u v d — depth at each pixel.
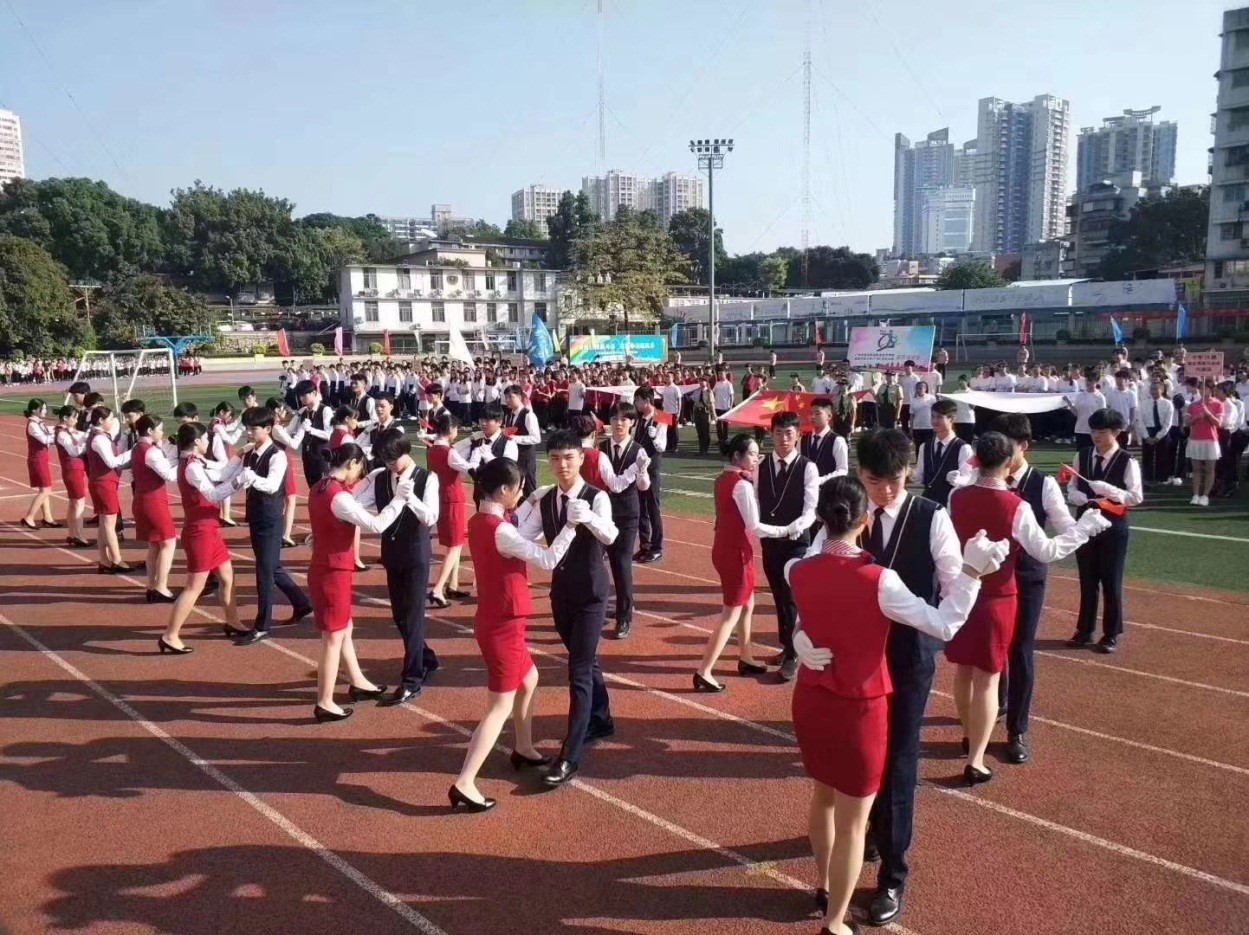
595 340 35.03
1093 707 6.49
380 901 4.43
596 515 5.36
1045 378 21.22
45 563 11.55
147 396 42.50
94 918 4.34
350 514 6.22
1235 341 43.78
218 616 9.16
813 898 4.38
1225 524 12.38
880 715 3.82
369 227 124.12
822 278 99.44
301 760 5.94
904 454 4.26
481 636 5.21
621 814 5.19
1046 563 5.55
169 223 85.56
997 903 4.30
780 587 7.02
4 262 60.50
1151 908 4.23
